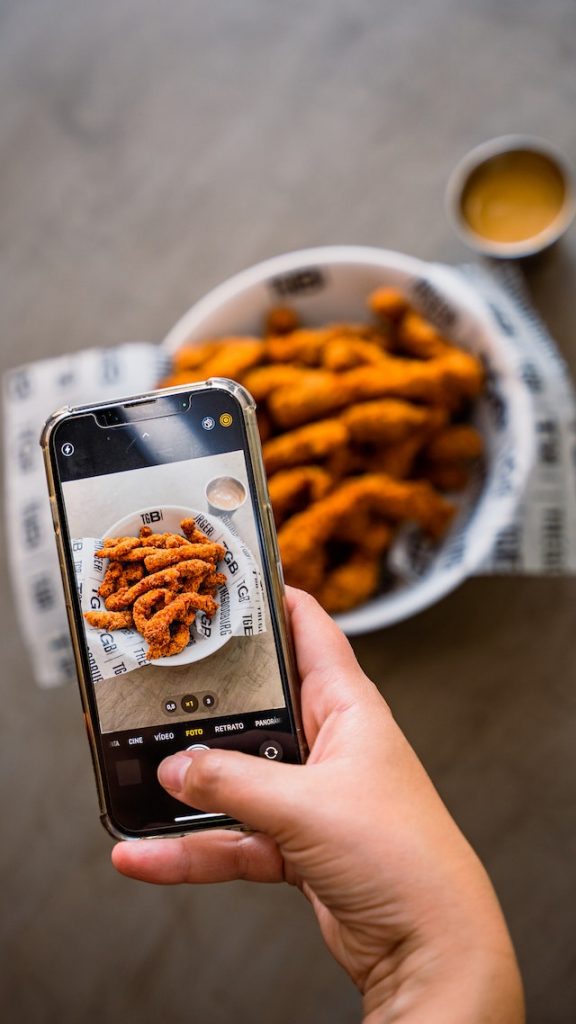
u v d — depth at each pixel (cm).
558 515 58
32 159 67
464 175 60
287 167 65
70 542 40
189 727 40
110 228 66
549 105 63
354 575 55
